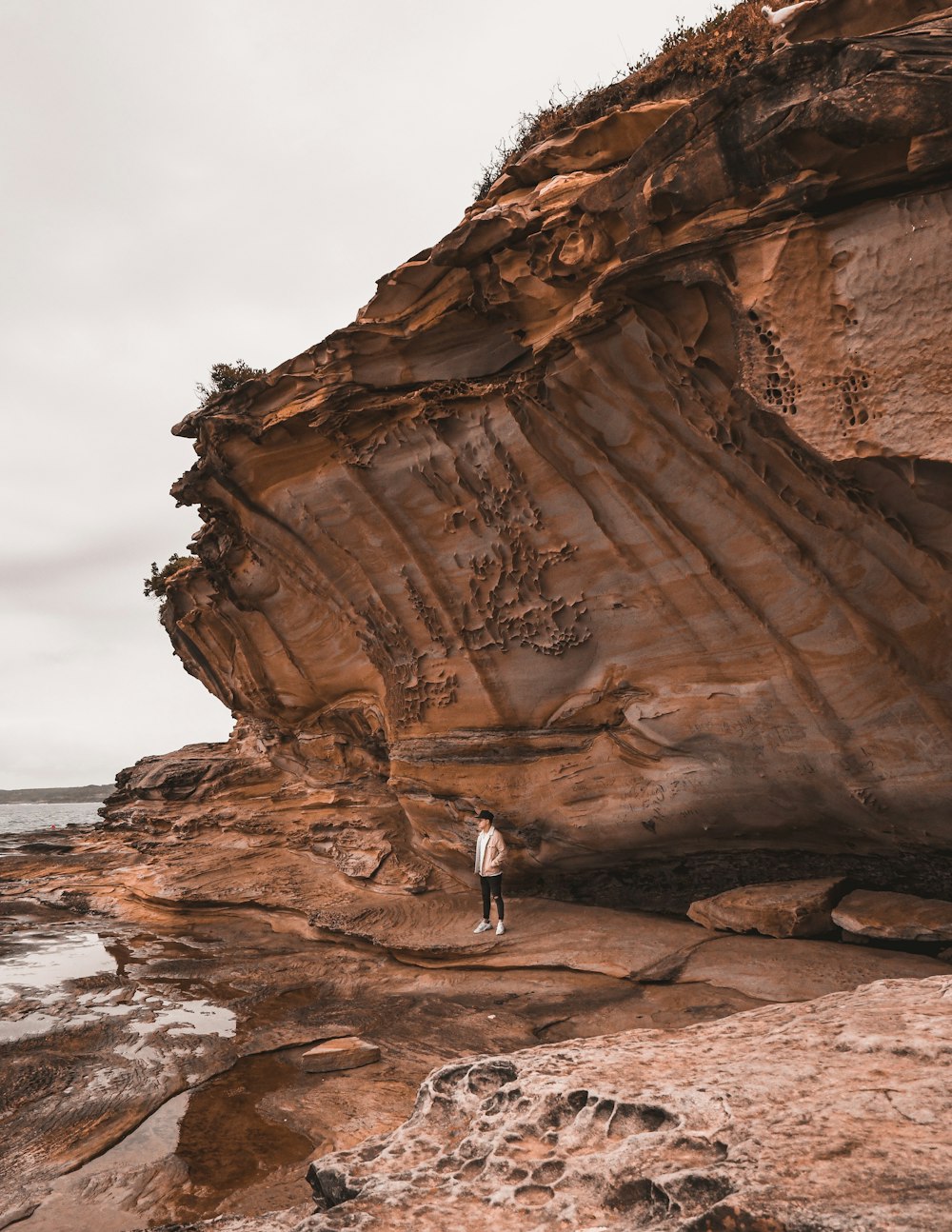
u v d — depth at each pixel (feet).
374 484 31.35
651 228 19.47
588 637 27.86
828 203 16.99
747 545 22.84
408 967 26.78
